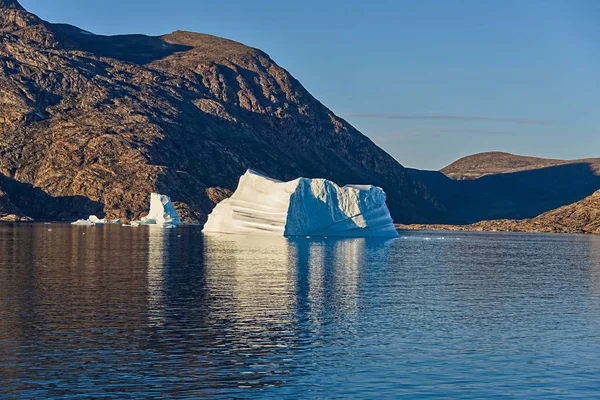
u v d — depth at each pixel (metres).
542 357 43.50
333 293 65.81
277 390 36.50
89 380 37.00
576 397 36.44
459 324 52.66
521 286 75.88
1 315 51.19
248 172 175.88
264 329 49.06
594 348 45.81
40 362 39.75
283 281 73.12
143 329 47.91
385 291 68.38
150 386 36.44
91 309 54.12
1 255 95.69
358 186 175.75
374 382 38.09
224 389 36.41
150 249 113.25
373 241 160.50
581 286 76.62
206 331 48.00
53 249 108.81
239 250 115.12
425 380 38.62
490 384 38.19
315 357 42.44
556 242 187.25
